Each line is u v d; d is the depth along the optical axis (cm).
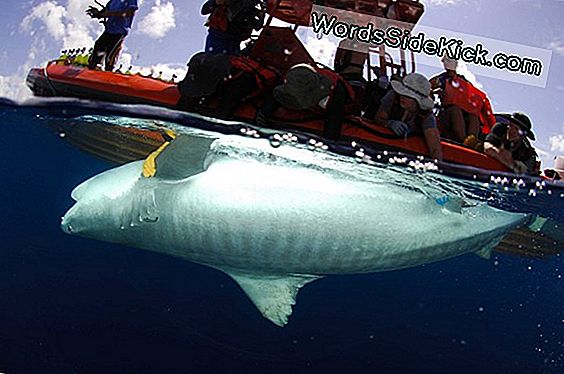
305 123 431
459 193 507
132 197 427
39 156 891
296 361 799
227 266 440
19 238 1009
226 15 448
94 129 580
